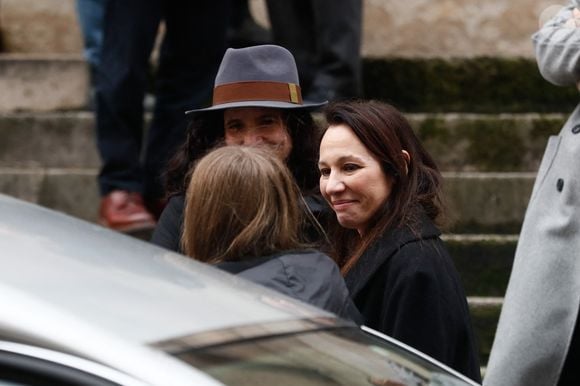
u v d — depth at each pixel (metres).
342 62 13.70
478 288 12.96
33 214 6.65
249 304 5.88
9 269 5.46
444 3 16.95
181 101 12.53
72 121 14.89
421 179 7.89
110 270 5.77
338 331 6.16
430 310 7.55
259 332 5.62
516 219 13.75
